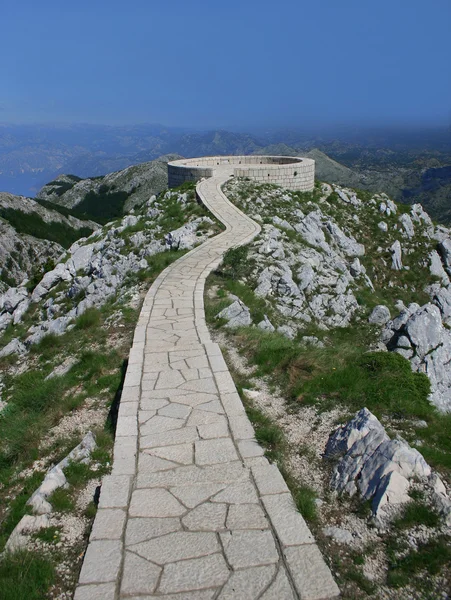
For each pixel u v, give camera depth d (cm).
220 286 1600
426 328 1460
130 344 1184
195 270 1709
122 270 2055
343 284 2133
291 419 797
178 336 1116
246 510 541
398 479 579
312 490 615
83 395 970
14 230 8500
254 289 1742
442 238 3494
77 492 643
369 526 548
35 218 9444
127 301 1493
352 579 474
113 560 472
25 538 559
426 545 512
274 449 691
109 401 935
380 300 2416
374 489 584
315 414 805
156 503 555
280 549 484
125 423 736
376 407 824
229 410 773
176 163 3869
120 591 438
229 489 578
